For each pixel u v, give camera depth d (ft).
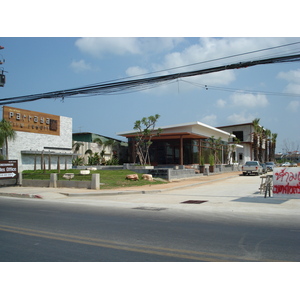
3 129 94.89
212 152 151.84
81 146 136.05
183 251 20.68
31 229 28.27
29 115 110.73
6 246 22.11
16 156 105.19
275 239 23.86
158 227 29.01
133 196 57.26
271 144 247.70
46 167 116.06
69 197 57.47
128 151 156.87
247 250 20.85
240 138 203.10
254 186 73.92
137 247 21.75
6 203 49.29
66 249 21.26
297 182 49.06
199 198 52.54
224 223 30.83
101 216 36.01
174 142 135.23
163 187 69.62
